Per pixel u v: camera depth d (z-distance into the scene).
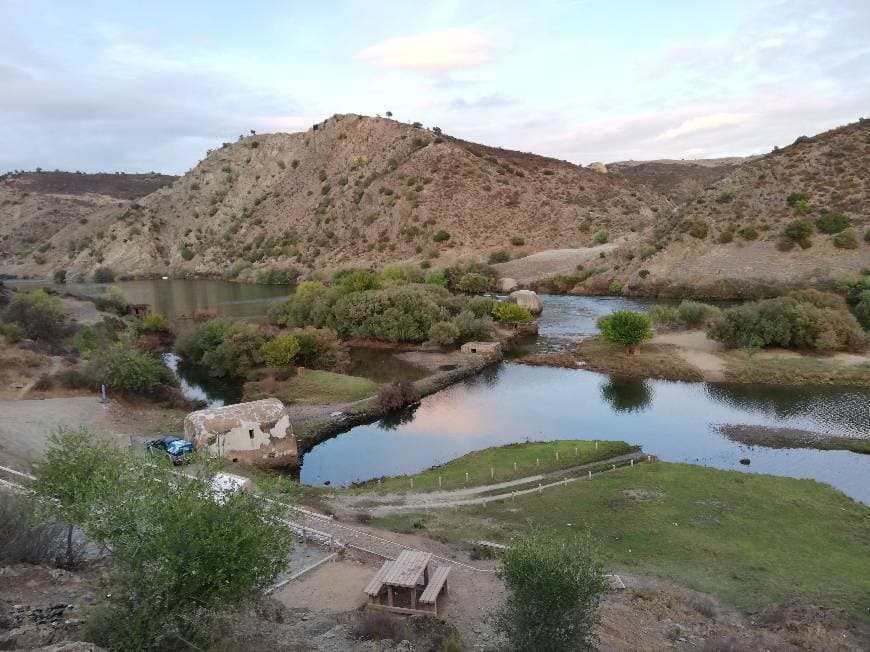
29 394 46.47
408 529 27.56
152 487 13.54
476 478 35.28
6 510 17.27
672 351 65.44
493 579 22.25
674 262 105.69
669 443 42.50
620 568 23.78
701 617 19.56
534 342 75.69
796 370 56.22
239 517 13.40
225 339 63.16
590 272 115.00
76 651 11.02
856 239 92.56
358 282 88.12
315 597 20.58
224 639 13.93
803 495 31.48
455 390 58.00
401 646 15.97
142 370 49.94
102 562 18.31
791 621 19.06
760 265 96.44
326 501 32.19
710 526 27.84
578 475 35.38
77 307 100.69
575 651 15.15
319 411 49.72
